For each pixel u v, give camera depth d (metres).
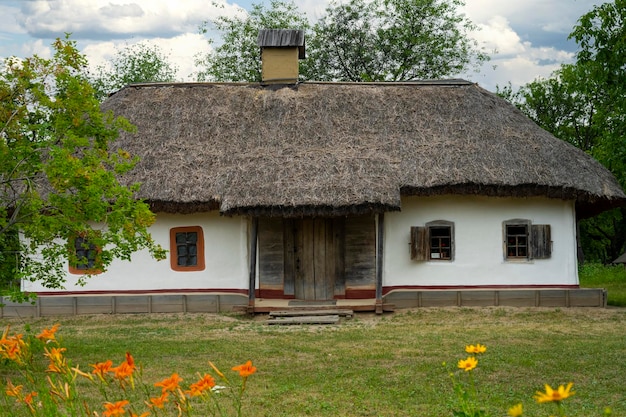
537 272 17.95
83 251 17.94
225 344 13.65
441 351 12.79
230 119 18.73
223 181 16.92
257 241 18.05
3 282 11.63
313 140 18.00
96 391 10.09
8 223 10.91
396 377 10.88
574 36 17.44
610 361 11.74
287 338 14.25
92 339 14.34
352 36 35.41
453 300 17.34
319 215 16.19
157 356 12.61
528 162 17.44
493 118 18.73
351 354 12.62
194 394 4.59
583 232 37.25
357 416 8.96
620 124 20.05
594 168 18.28
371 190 16.25
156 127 18.53
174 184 16.97
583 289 17.28
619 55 17.05
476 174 17.03
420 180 16.91
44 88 11.02
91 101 10.97
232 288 17.94
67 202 10.41
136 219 10.88
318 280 17.98
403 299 17.31
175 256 17.98
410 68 35.59
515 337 14.10
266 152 17.64
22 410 7.34
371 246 17.86
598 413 8.94
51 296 17.47
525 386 10.29
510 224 17.97
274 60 20.48
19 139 10.99
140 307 17.20
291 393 10.04
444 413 8.95
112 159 11.35
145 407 9.12
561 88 35.75
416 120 18.58
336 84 20.20
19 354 5.59
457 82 20.17
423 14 35.31
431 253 18.12
